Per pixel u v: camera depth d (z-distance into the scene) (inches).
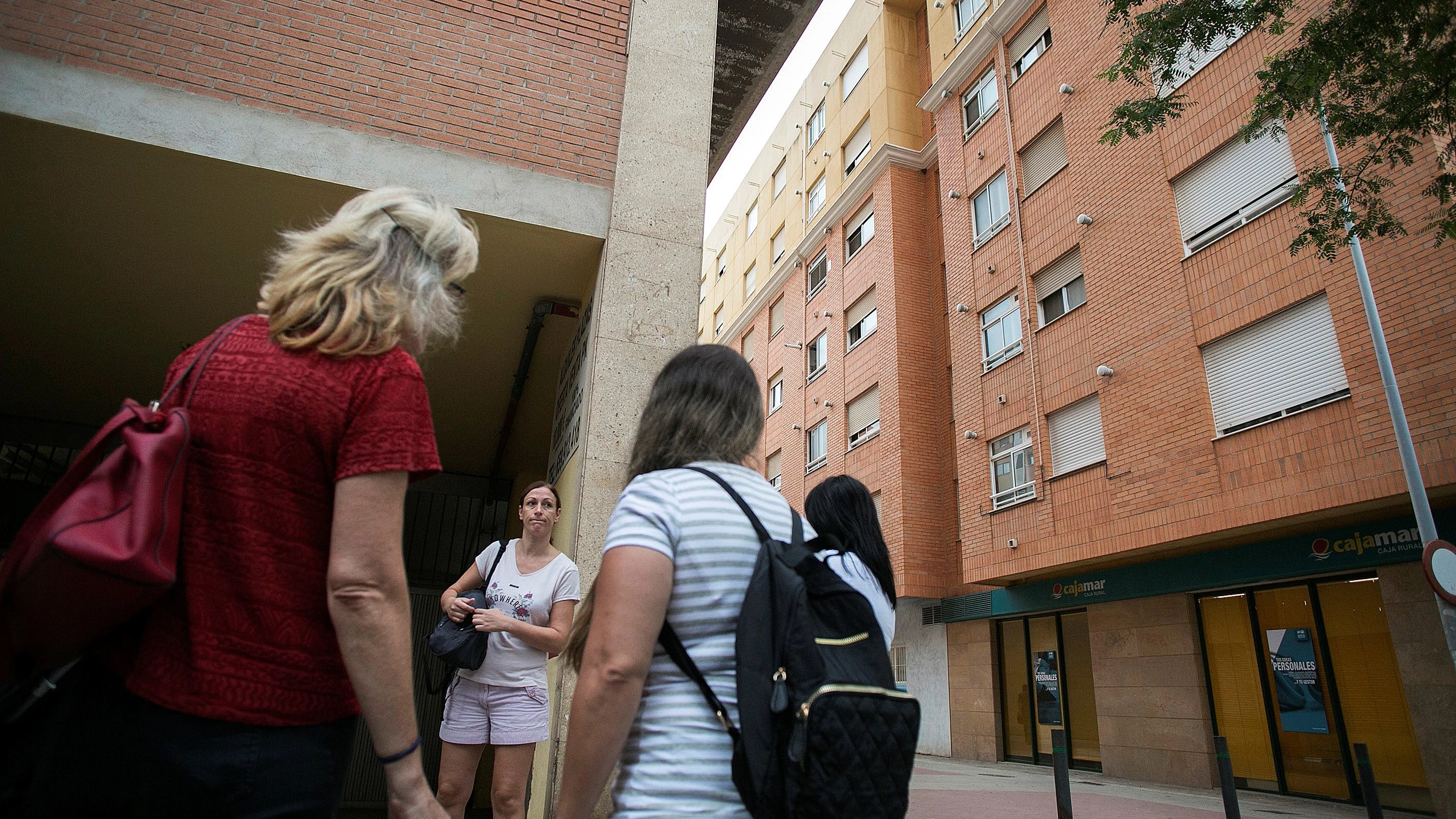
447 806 143.9
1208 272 530.3
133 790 46.7
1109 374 597.0
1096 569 625.0
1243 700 511.8
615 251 217.0
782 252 1306.6
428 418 58.5
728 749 55.9
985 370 755.4
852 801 50.9
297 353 54.8
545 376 307.6
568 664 69.2
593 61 233.8
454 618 144.7
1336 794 451.8
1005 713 734.5
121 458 47.4
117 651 49.3
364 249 60.0
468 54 220.1
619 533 58.6
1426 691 406.9
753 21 335.6
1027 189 740.7
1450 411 383.2
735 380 71.2
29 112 178.1
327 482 54.5
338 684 54.1
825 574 60.7
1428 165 400.2
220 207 212.8
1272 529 482.9
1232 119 524.7
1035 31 757.9
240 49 199.2
